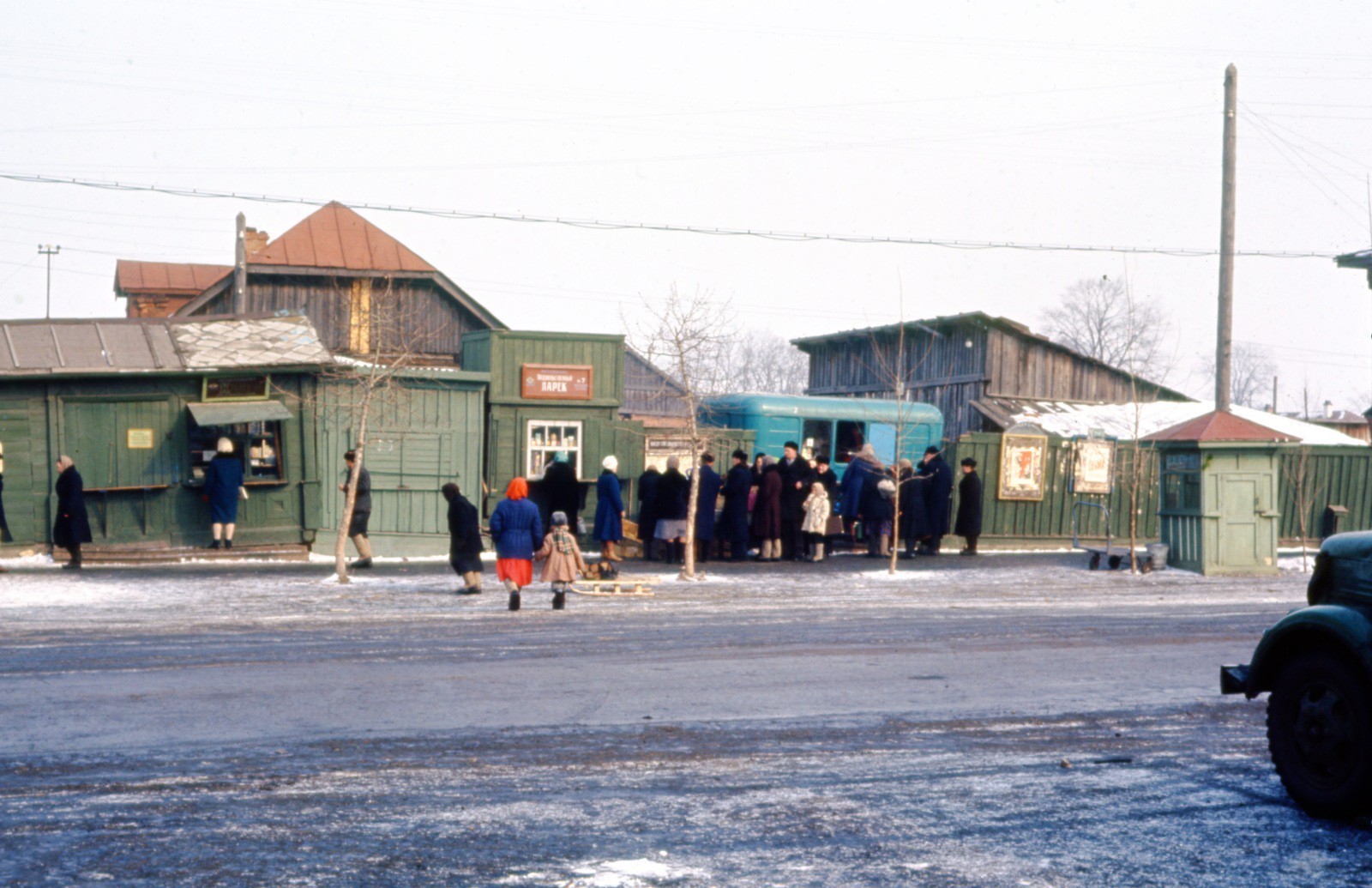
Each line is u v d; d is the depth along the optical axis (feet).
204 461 71.92
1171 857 18.39
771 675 36.52
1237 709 31.42
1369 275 53.93
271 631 45.52
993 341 125.59
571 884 16.89
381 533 75.31
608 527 68.28
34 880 16.94
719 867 17.79
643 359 89.10
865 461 80.84
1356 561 21.20
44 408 69.10
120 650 40.73
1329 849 18.90
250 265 125.59
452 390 76.89
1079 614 53.16
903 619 51.21
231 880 16.98
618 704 31.58
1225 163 85.81
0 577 62.23
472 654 40.42
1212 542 72.28
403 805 21.36
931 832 19.75
